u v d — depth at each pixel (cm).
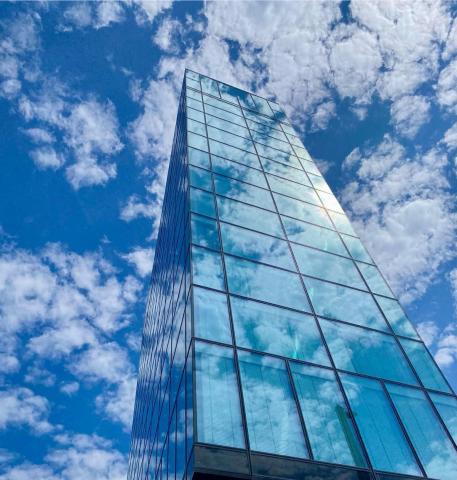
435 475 1024
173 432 1138
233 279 1386
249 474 831
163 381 1602
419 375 1352
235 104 3091
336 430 1030
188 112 2578
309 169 2591
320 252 1795
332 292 1573
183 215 1766
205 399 952
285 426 977
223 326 1179
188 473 856
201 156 2098
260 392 1031
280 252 1658
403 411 1184
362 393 1182
